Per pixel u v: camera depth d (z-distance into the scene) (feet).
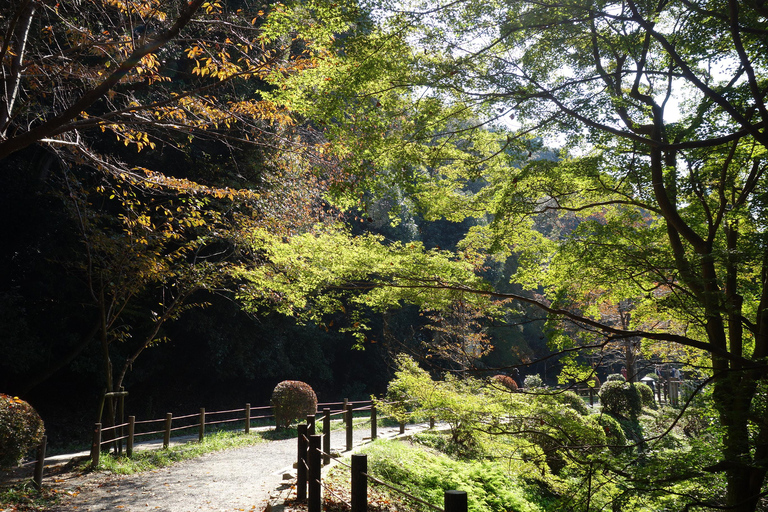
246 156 56.13
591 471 20.63
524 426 29.40
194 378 72.69
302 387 54.29
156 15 28.30
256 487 28.32
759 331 23.43
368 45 22.67
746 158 25.32
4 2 28.73
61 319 56.59
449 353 62.49
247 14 35.32
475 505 28.76
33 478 27.91
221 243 57.00
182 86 55.83
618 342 67.21
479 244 31.22
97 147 54.65
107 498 26.30
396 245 29.14
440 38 22.76
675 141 24.79
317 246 29.84
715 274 24.75
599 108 22.20
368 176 25.86
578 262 25.20
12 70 25.43
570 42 26.30
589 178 25.82
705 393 23.67
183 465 35.73
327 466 29.96
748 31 20.15
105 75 29.50
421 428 53.52
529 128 26.30
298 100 25.64
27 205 50.06
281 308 38.42
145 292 58.13
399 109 26.20
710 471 19.24
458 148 29.58
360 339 33.58
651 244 26.00
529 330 110.01
